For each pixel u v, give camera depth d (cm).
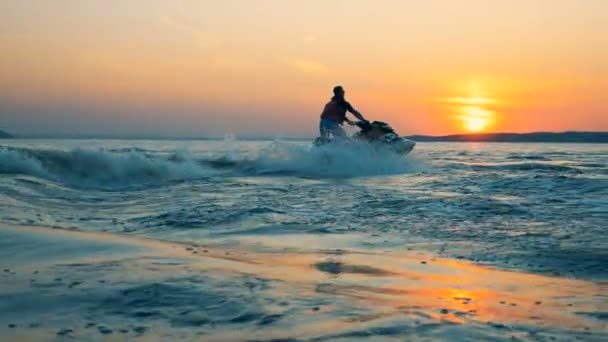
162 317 312
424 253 511
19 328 293
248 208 799
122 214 776
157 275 396
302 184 1209
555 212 738
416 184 1172
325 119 1666
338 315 319
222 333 289
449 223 672
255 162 1620
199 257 469
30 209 757
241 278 398
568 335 292
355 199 917
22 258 439
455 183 1159
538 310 337
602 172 1392
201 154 1823
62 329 293
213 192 1059
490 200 859
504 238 574
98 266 418
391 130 1697
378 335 287
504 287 393
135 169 1355
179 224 673
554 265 461
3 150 1266
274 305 335
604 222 659
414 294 371
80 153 1333
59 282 373
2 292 349
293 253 509
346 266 456
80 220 708
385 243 559
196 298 346
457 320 313
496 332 294
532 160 2162
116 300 339
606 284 404
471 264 467
